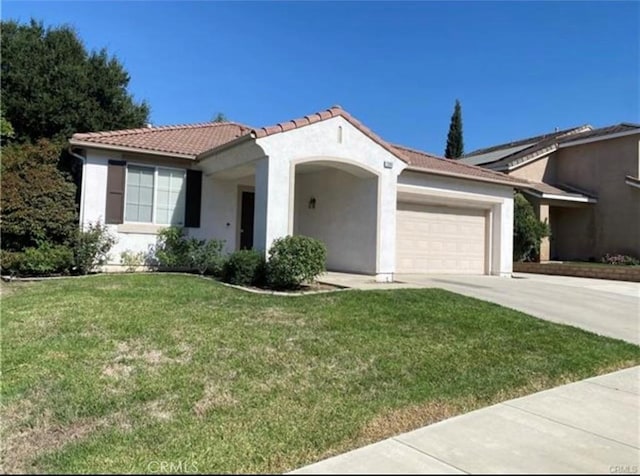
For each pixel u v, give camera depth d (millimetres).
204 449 4809
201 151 16594
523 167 28656
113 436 5066
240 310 9555
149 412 5539
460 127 48844
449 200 18828
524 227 24156
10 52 26438
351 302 10594
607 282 19094
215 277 14320
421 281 15477
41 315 8812
